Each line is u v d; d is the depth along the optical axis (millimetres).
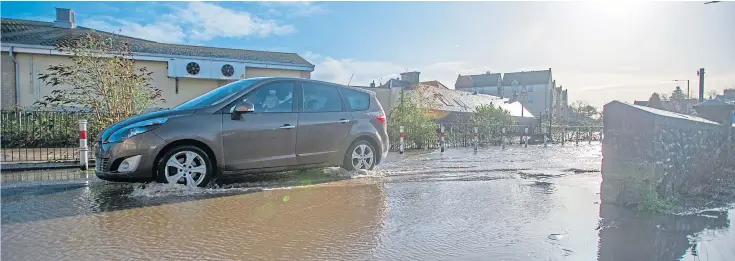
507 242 3229
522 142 23484
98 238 3188
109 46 10312
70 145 10609
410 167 7965
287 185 5543
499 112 23156
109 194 4859
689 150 5059
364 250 3018
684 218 3961
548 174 7023
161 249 2969
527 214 4086
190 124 5098
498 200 4734
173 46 19625
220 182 5609
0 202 4398
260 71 19500
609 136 4613
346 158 6461
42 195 4797
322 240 3221
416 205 4430
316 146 6062
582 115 70875
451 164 8695
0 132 10180
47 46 15312
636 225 3719
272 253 2932
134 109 9609
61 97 9945
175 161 5051
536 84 70938
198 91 18375
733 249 3137
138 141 4832
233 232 3385
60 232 3328
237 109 5355
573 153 13562
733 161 6348
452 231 3494
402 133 12680
